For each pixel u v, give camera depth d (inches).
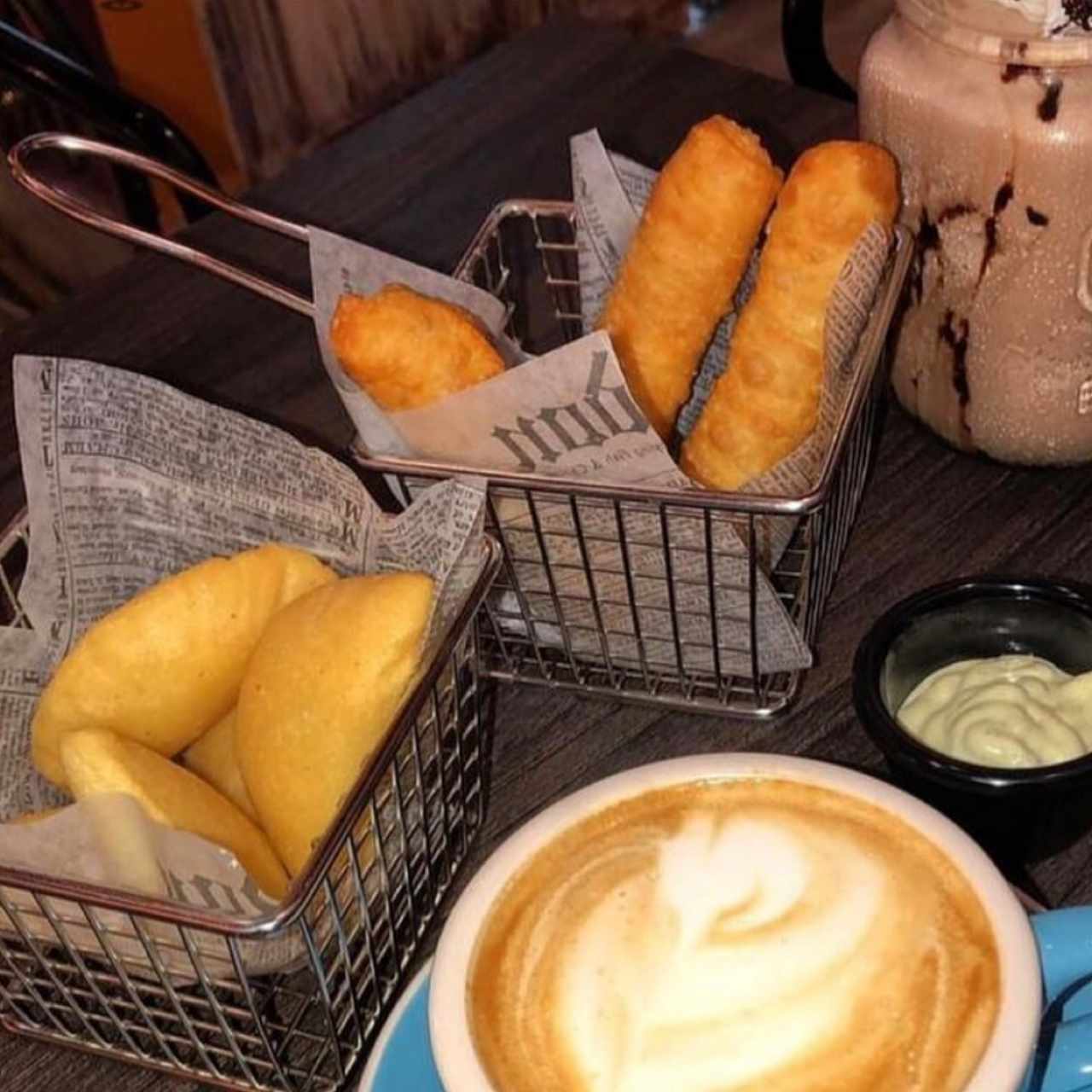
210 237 36.0
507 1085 16.2
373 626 20.0
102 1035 21.3
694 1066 16.1
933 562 26.4
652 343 25.1
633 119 37.1
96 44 57.8
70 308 34.6
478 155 37.1
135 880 19.0
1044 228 24.2
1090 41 23.0
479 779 23.3
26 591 23.4
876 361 24.2
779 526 23.8
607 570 23.5
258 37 61.2
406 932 21.5
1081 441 26.7
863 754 23.7
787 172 31.9
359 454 23.0
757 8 83.3
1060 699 22.0
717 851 17.9
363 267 24.8
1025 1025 15.8
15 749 23.0
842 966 16.7
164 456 23.4
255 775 21.0
